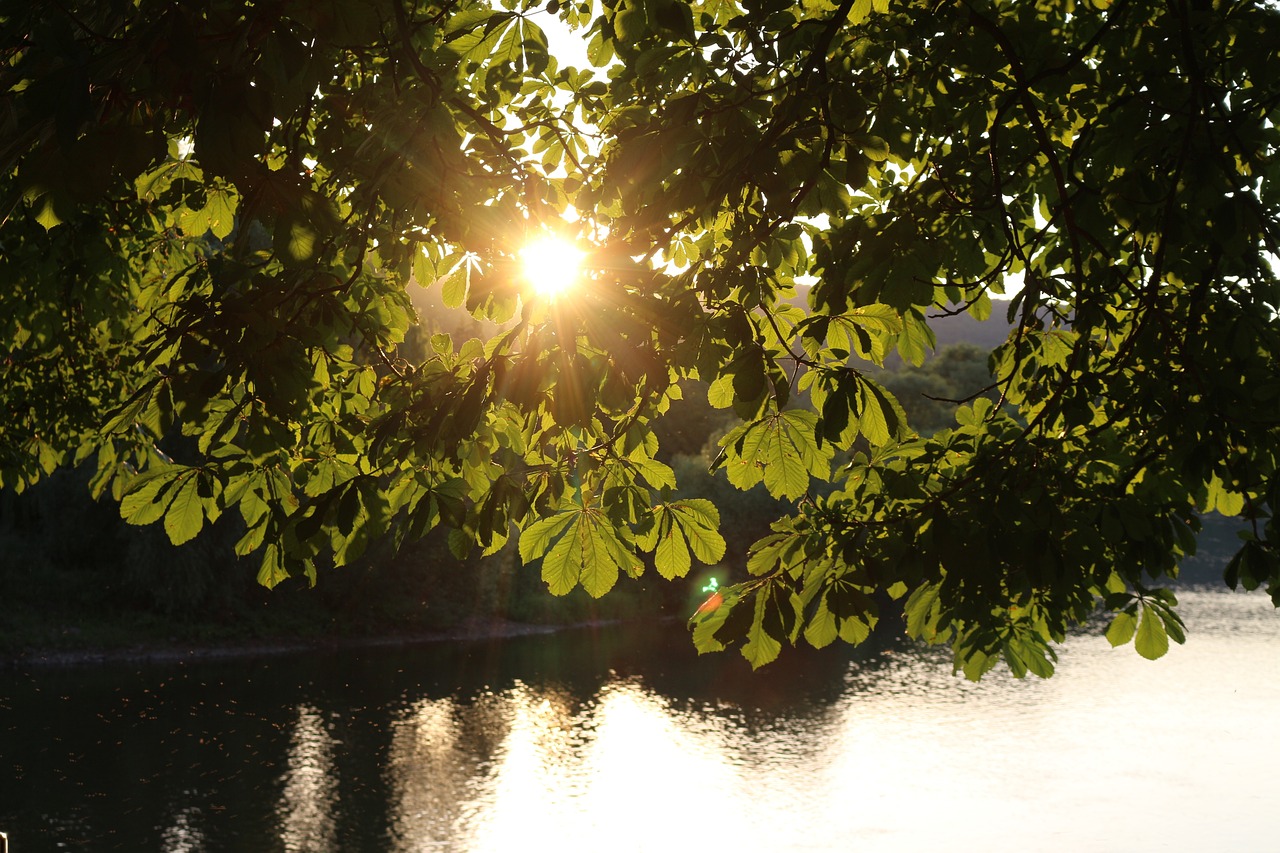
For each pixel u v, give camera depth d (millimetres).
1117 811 23750
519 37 4953
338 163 5508
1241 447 5695
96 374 12016
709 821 23031
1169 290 6828
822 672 39219
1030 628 6828
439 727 30406
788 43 4590
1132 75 5406
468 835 21750
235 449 4523
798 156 4375
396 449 4660
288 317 4504
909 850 21438
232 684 35312
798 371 4125
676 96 4449
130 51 2680
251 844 20641
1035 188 6535
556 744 28969
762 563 4895
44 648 37531
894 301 4328
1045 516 4781
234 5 2783
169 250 10039
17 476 12297
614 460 4785
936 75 5133
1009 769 27047
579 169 5953
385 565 48312
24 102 2326
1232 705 33375
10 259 8703
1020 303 6031
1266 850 21453
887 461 5910
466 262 6219
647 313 3797
